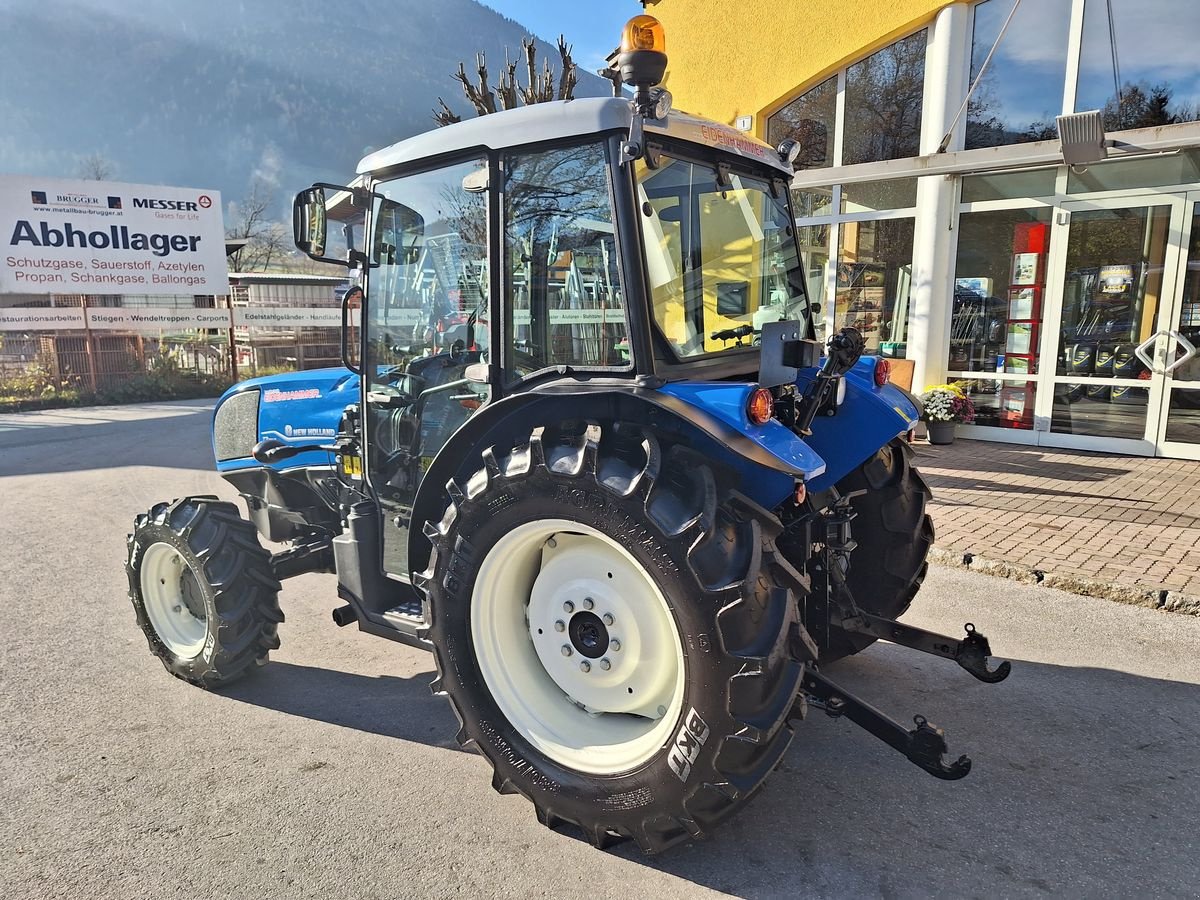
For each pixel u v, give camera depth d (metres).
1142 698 3.26
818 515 2.75
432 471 2.71
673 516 2.11
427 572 2.61
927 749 2.27
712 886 2.22
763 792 2.66
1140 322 7.44
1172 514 5.52
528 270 2.59
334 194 3.26
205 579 3.38
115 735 3.12
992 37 7.85
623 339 2.39
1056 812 2.53
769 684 2.12
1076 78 7.50
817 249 9.38
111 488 7.64
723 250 2.77
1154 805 2.55
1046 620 4.04
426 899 2.18
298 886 2.24
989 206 8.04
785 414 2.61
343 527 3.53
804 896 2.18
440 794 2.70
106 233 15.37
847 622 3.04
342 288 3.58
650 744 2.29
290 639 4.12
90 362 15.40
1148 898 2.14
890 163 7.50
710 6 9.59
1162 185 7.15
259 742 3.06
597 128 2.32
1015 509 5.74
